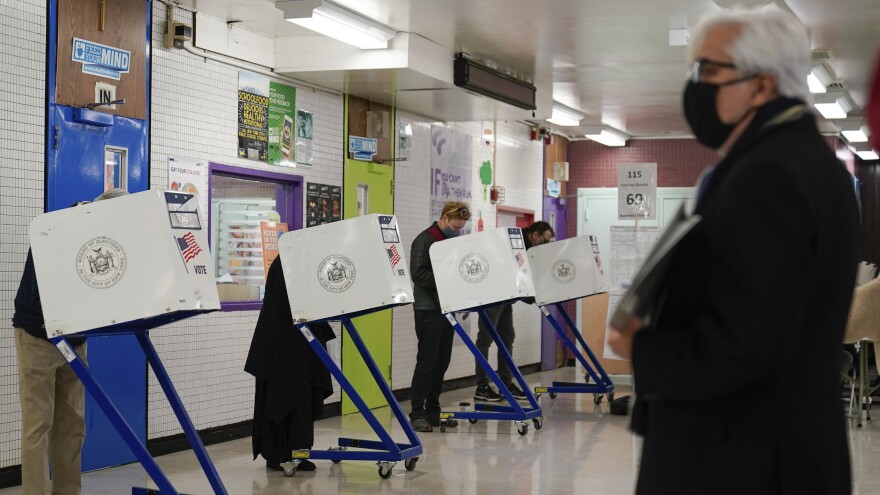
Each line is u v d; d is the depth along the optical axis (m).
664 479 1.74
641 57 8.59
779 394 1.66
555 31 7.60
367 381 9.12
